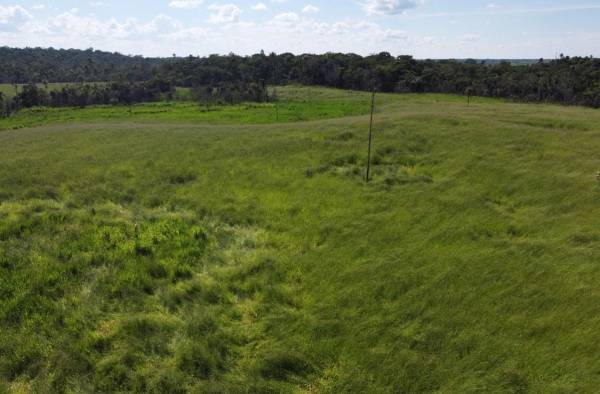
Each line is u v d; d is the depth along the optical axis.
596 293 10.10
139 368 8.50
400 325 9.59
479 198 16.25
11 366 8.55
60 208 16.77
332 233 14.24
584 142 21.80
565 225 13.73
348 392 7.94
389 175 19.48
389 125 27.06
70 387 8.09
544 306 9.85
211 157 23.19
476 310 9.89
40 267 11.92
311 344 9.12
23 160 23.05
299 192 18.20
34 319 9.84
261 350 9.03
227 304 10.67
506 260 11.86
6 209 16.28
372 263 12.14
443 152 21.86
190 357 8.68
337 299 10.62
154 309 10.44
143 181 19.89
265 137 26.86
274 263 12.43
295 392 7.98
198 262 12.67
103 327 9.70
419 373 8.23
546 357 8.40
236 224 15.67
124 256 12.73
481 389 7.76
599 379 7.79
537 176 17.75
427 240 13.31
